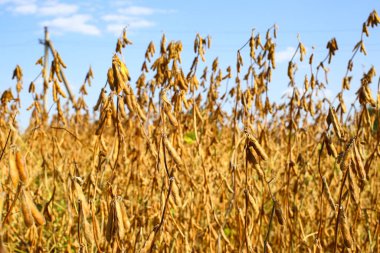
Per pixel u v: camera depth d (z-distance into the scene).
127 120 3.41
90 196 2.48
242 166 3.22
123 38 2.71
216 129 4.23
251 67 3.33
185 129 3.67
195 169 3.60
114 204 1.78
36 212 1.41
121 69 2.02
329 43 3.40
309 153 4.07
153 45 3.53
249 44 3.21
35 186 4.09
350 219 3.39
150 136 3.12
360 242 3.44
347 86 3.24
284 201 3.13
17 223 3.61
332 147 2.16
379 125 2.69
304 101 3.37
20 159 1.43
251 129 3.04
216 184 3.83
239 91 3.13
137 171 3.38
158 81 3.16
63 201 4.30
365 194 3.96
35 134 3.21
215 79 3.82
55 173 2.90
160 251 2.43
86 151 4.69
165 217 2.33
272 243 3.48
